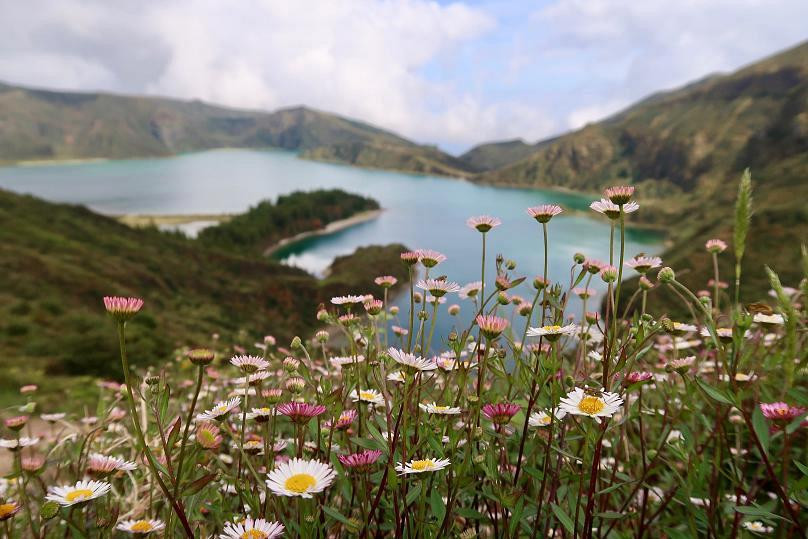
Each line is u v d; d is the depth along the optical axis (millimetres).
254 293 98500
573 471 1792
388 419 1527
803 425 1954
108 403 3352
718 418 1765
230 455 2449
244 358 1726
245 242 179000
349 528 1437
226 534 1402
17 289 57688
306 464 1432
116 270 87938
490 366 1822
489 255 119812
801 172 146250
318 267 161375
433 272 2070
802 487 1403
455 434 1714
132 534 1771
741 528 1792
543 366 1634
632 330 1661
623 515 1431
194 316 70188
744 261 52531
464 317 2600
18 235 94375
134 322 39844
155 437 2594
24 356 25031
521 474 1814
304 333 69188
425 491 1520
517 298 2348
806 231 65062
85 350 25828
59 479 2344
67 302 57469
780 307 1643
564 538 1640
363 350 2350
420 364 1521
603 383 1589
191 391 3719
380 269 114875
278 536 1462
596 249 148125
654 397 2562
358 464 1489
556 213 1850
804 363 1740
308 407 1565
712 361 2734
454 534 1693
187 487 1356
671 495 1725
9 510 1732
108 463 1744
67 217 122688
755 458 2215
